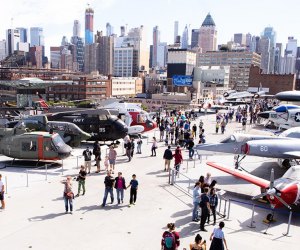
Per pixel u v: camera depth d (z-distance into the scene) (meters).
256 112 48.12
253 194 18.41
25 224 14.15
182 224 14.53
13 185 18.84
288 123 37.47
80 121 29.06
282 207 15.85
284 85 153.12
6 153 22.77
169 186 19.44
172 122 35.06
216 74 152.00
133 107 34.25
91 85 153.12
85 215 15.19
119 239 13.13
